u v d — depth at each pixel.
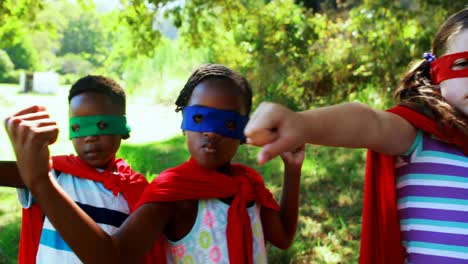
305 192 5.48
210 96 1.72
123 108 2.24
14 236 4.32
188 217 1.77
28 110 1.29
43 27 7.25
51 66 41.97
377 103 8.83
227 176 1.82
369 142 1.41
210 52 12.16
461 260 1.59
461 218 1.60
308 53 10.26
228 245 1.77
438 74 1.63
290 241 2.05
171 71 13.06
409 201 1.67
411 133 1.61
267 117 1.02
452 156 1.62
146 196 1.70
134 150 7.77
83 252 1.36
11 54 37.84
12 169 1.95
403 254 1.69
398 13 8.95
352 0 12.45
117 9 7.00
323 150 7.06
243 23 10.29
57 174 2.16
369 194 1.78
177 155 7.49
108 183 2.14
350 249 4.11
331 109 1.27
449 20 1.69
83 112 2.12
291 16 10.43
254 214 1.90
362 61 9.36
